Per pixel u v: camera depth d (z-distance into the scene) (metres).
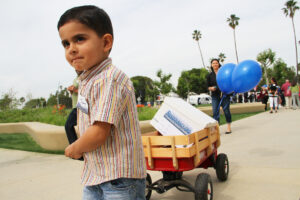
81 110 1.45
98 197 1.54
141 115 9.30
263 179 3.42
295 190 3.00
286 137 6.06
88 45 1.38
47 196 3.40
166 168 2.53
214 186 3.33
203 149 2.86
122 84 1.42
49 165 5.01
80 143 1.34
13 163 5.36
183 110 3.07
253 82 4.23
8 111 16.58
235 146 5.55
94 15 1.39
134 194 1.46
